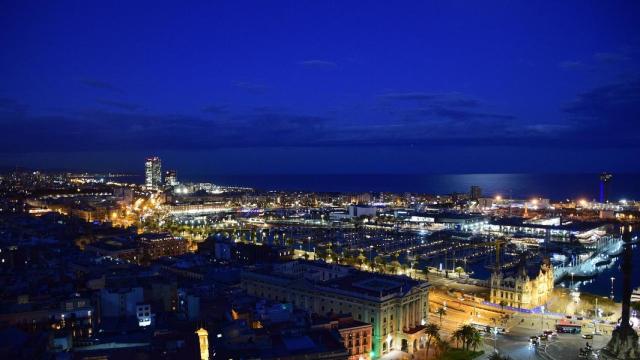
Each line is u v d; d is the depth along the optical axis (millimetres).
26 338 191000
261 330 198125
